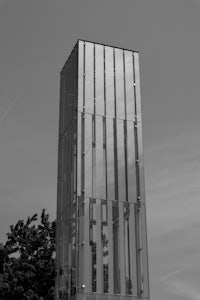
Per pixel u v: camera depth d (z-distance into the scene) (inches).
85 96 865.5
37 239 1218.0
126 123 870.4
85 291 740.7
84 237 767.7
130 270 775.7
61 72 994.7
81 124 842.2
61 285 800.3
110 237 780.6
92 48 909.2
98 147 834.8
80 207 782.5
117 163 834.2
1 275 1119.6
